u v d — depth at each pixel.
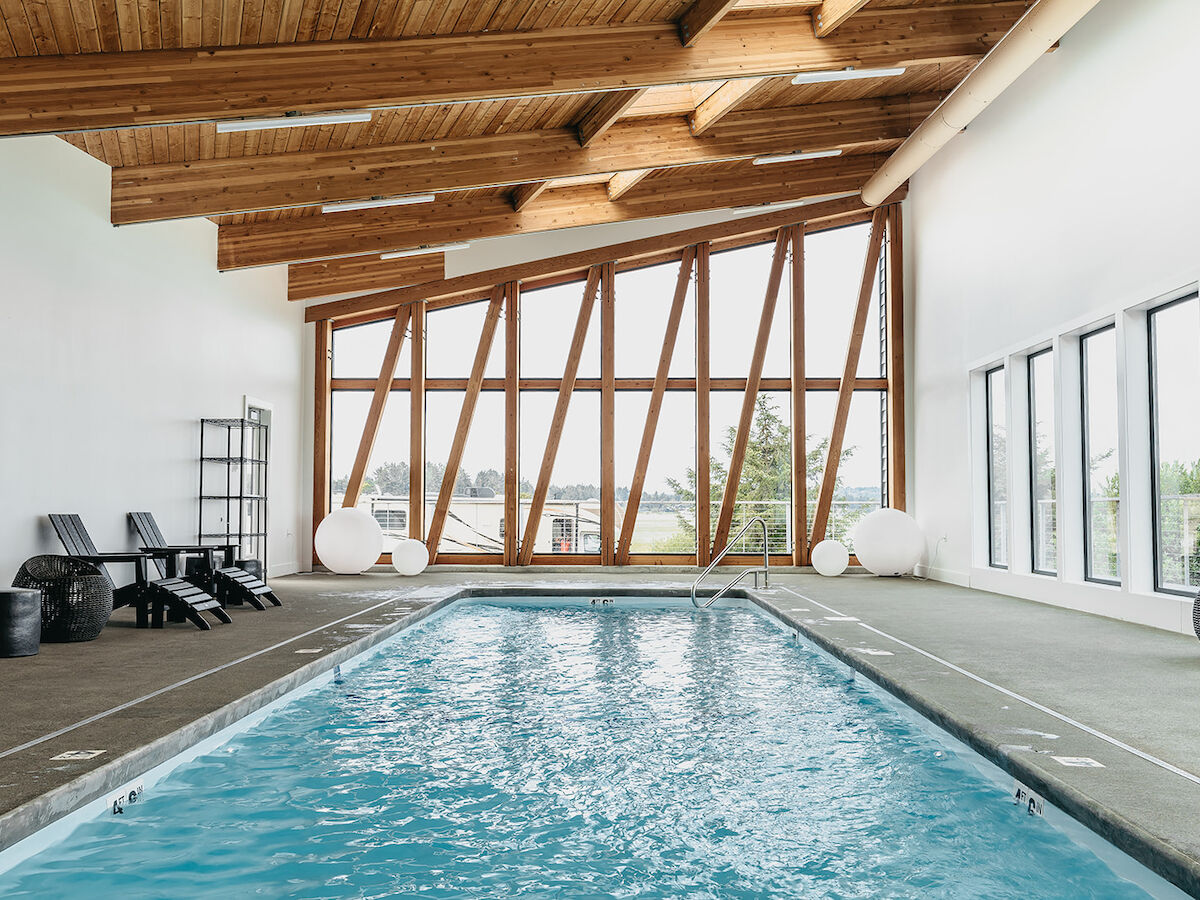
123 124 6.62
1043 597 8.94
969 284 10.80
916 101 11.23
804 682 6.07
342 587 10.62
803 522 13.08
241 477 10.23
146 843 3.32
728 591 10.48
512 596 10.48
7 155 6.91
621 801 3.79
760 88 9.96
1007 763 3.67
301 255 10.91
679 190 12.24
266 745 4.58
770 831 3.47
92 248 8.06
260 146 8.66
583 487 13.37
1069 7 7.17
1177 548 7.13
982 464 10.68
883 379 13.25
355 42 6.98
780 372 13.34
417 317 13.27
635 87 7.61
